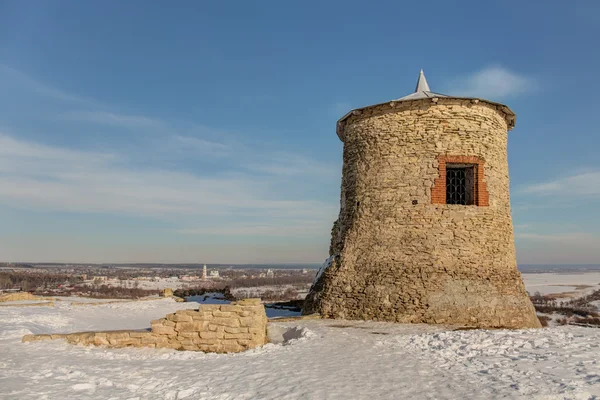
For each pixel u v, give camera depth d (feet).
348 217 44.62
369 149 43.29
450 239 38.96
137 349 29.37
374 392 18.67
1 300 63.82
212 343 29.81
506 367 21.50
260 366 23.84
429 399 17.52
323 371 22.33
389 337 30.73
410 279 38.19
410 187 40.52
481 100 41.16
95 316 52.80
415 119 41.50
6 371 23.09
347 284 40.73
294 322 37.88
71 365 24.71
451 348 26.30
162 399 18.94
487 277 38.47
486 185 40.75
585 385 17.80
